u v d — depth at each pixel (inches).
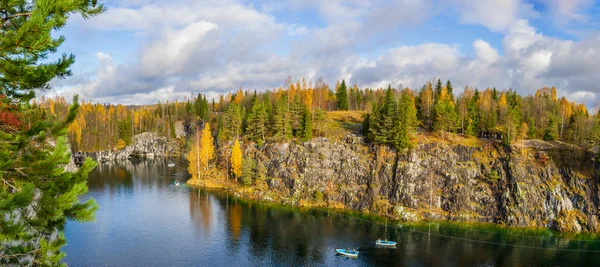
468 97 6141.7
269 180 4382.4
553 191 3467.0
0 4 424.5
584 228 3294.8
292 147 4534.9
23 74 444.5
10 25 471.5
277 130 4832.7
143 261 2343.8
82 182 526.3
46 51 468.8
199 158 5201.8
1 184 471.8
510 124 3836.1
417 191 3730.3
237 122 5438.0
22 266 535.2
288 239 2871.6
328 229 3147.1
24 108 574.6
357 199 3917.3
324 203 3988.7
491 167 3747.5
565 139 4365.2
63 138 521.0
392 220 3486.7
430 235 3056.1
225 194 4308.6
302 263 2423.7
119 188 4483.3
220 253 2541.8
